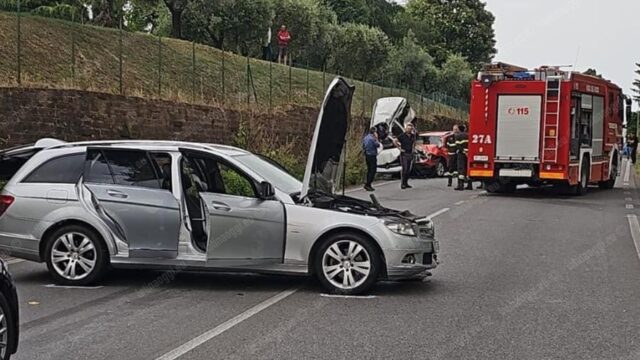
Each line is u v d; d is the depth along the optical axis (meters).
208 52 31.66
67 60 22.64
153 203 9.08
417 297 8.80
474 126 21.58
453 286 9.44
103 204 9.17
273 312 8.05
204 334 7.16
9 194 9.43
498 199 20.91
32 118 17.94
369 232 8.76
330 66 47.53
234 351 6.62
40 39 22.66
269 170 9.65
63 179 9.40
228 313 8.01
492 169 21.41
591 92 22.36
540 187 25.28
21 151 11.17
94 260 9.23
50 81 20.19
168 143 9.45
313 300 8.62
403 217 9.07
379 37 48.84
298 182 9.77
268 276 10.03
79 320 7.70
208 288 9.30
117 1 34.59
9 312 5.84
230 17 35.75
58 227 9.33
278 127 29.11
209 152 9.21
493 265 10.88
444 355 6.54
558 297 8.82
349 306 8.34
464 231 14.41
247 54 38.28
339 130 10.00
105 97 20.34
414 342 6.93
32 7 31.25
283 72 35.91
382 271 8.84
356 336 7.12
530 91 20.98
